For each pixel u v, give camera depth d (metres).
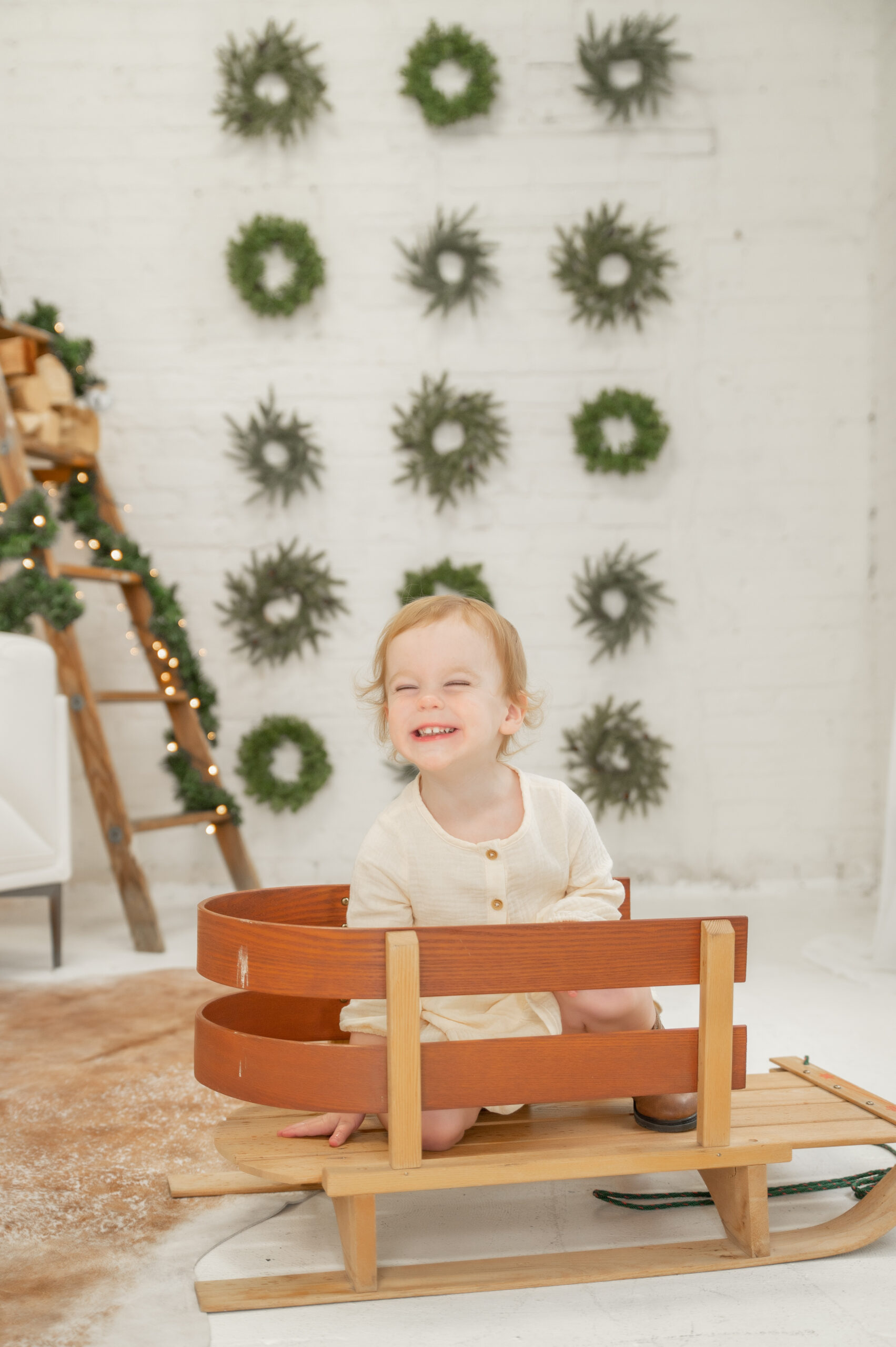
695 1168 0.94
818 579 3.07
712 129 3.03
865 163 3.06
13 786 2.10
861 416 3.07
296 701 3.02
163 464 3.03
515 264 3.02
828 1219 1.08
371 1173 0.88
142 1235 1.06
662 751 3.04
